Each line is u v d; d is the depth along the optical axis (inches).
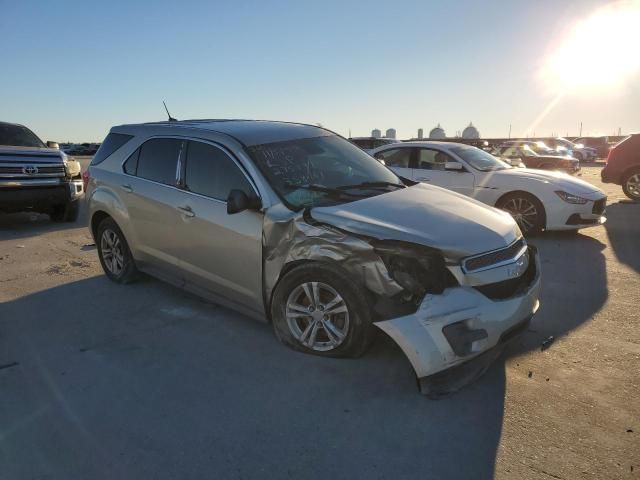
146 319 183.2
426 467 104.3
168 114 234.8
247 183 162.4
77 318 185.3
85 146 2337.6
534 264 156.3
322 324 146.3
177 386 136.7
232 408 126.1
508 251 139.7
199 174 178.2
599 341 161.3
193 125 193.5
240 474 103.3
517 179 318.0
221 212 166.1
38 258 275.7
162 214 188.1
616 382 136.6
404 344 124.6
